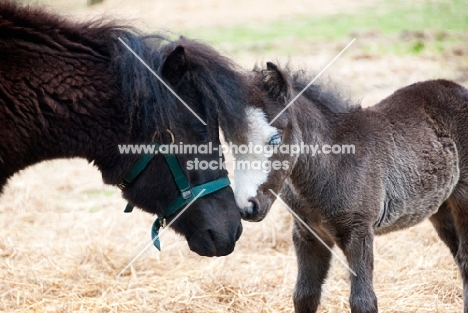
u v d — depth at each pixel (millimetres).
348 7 18312
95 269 6906
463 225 5762
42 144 4039
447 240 6125
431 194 5578
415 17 16531
